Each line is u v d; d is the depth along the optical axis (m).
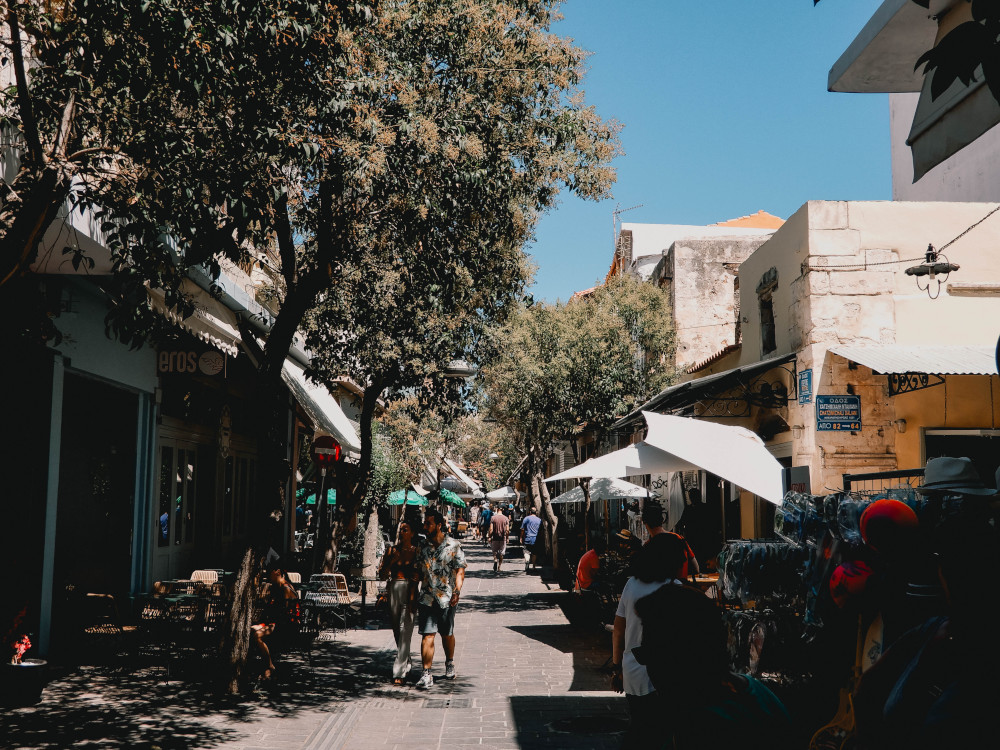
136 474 12.98
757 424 15.12
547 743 7.27
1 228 5.81
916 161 4.32
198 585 11.69
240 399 18.66
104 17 6.55
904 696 2.87
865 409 11.94
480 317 15.80
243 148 7.64
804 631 6.72
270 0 7.07
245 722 7.77
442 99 10.54
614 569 15.01
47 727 7.38
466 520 70.12
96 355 11.23
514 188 11.16
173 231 7.56
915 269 11.31
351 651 12.22
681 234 33.31
